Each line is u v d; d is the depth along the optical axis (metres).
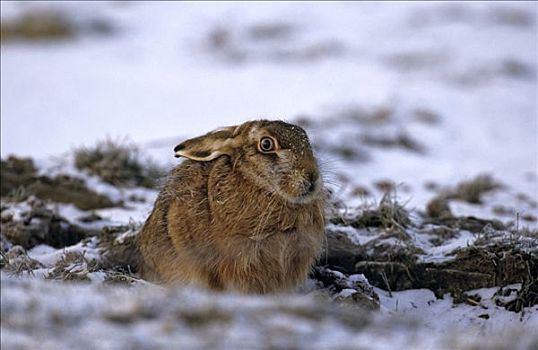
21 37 46.44
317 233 11.72
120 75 39.78
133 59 42.88
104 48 44.75
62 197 18.03
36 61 41.97
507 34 45.09
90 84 38.12
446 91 35.81
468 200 20.25
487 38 44.44
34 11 47.97
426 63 40.75
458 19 47.53
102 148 20.45
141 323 7.88
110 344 7.38
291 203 11.41
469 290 13.02
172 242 12.05
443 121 31.06
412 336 8.16
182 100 35.72
